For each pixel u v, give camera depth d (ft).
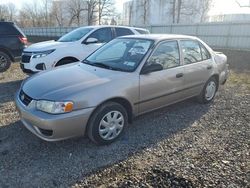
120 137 12.21
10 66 30.96
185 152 11.05
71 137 10.46
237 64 37.68
